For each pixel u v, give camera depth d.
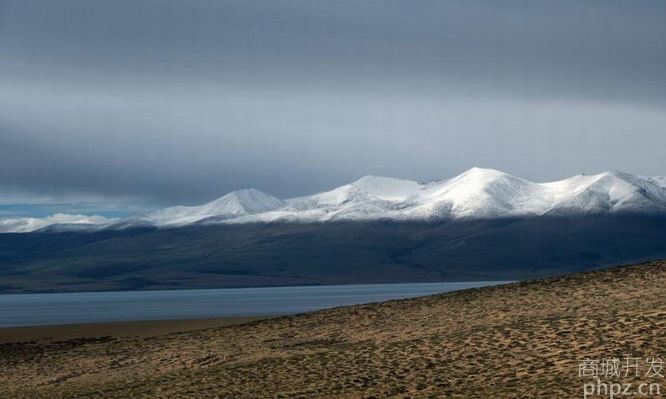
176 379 58.78
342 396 48.12
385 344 60.34
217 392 52.38
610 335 52.28
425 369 51.69
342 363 56.09
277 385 52.44
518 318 62.97
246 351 67.38
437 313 71.88
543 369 47.94
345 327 72.31
